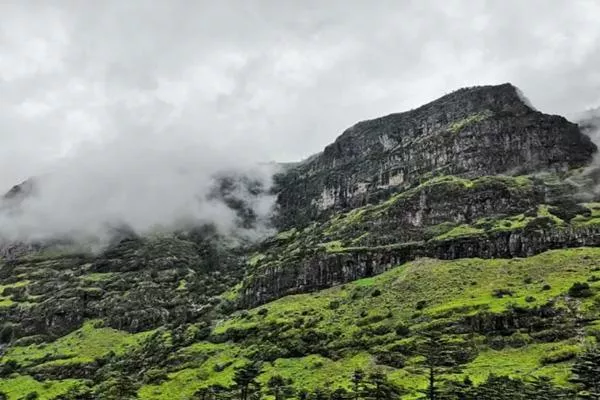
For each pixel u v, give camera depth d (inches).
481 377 6609.3
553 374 6358.3
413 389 6579.7
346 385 7426.2
